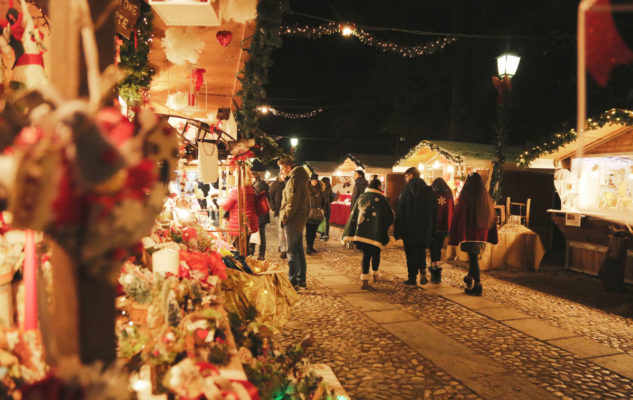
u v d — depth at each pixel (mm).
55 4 960
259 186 8125
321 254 9484
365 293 6160
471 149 10344
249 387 1688
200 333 1817
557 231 10602
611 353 4094
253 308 3590
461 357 3943
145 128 1050
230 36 3467
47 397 943
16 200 875
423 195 6371
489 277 7414
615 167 7055
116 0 1059
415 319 5016
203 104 5656
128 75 3088
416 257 6527
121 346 1771
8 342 1440
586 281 7215
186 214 4090
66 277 938
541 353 4070
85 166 870
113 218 897
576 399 3219
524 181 10141
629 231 6457
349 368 3678
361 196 6402
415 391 3297
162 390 1693
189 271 2650
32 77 1794
